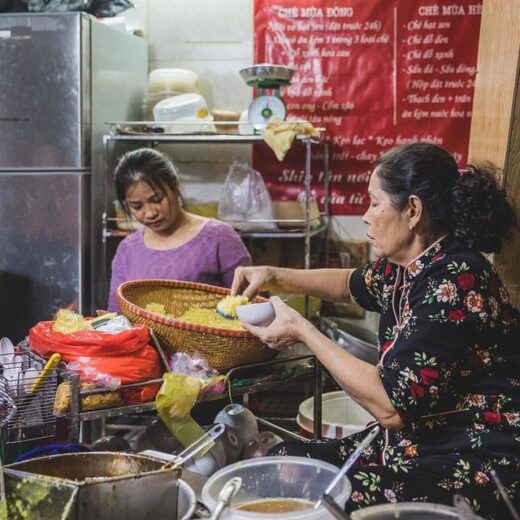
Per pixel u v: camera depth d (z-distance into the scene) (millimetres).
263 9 3641
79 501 1281
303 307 3459
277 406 3453
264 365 2057
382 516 1137
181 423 1868
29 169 3145
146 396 1829
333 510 1068
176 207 2613
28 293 3201
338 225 3725
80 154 3102
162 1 3709
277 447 1860
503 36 2277
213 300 2336
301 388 3523
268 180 3725
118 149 3480
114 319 1958
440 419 1673
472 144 2688
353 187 3686
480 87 2584
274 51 3660
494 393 1646
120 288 2135
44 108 3100
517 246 2207
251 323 1828
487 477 1599
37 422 1807
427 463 1627
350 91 3629
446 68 3551
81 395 1739
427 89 3578
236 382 1979
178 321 1913
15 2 3217
